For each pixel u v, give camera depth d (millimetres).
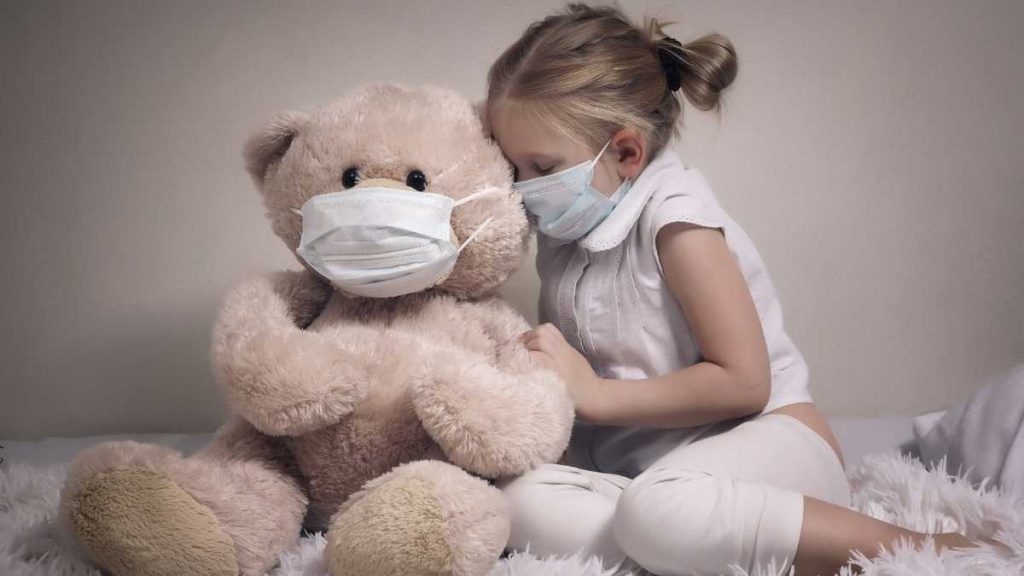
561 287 1280
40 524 1041
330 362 984
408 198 1046
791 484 1057
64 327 1563
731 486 929
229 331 1040
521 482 1002
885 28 1550
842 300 1612
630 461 1266
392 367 1044
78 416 1583
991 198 1601
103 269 1553
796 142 1567
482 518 877
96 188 1535
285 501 1013
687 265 1157
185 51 1506
